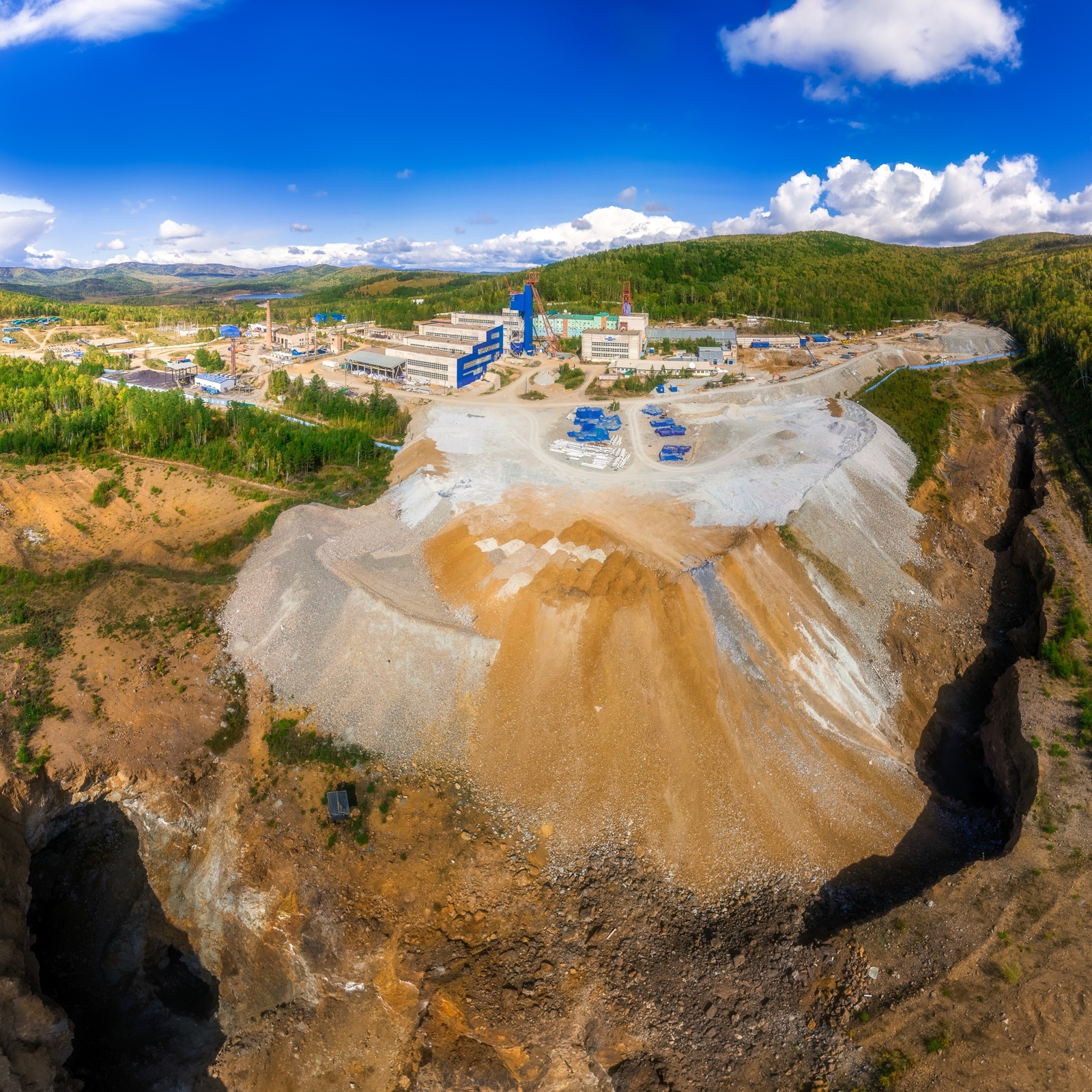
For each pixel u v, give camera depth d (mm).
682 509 86188
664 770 56906
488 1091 42969
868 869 53531
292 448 101812
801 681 65875
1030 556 84188
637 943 47844
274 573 71500
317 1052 46844
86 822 56000
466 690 61281
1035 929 43094
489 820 53688
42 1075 44406
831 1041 41094
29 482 90938
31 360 155250
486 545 75375
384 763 56594
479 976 44906
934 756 64688
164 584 71750
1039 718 57406
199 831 54812
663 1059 42562
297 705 60406
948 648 75562
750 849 54000
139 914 55375
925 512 98000
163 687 60594
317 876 49625
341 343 197375
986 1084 37031
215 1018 54156
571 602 65938
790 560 77562
